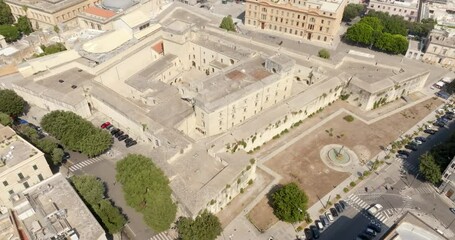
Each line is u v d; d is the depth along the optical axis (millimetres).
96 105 148625
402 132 145875
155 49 173125
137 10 184750
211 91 134625
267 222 110000
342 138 142375
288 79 152250
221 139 125312
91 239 86812
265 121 134500
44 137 135750
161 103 140875
